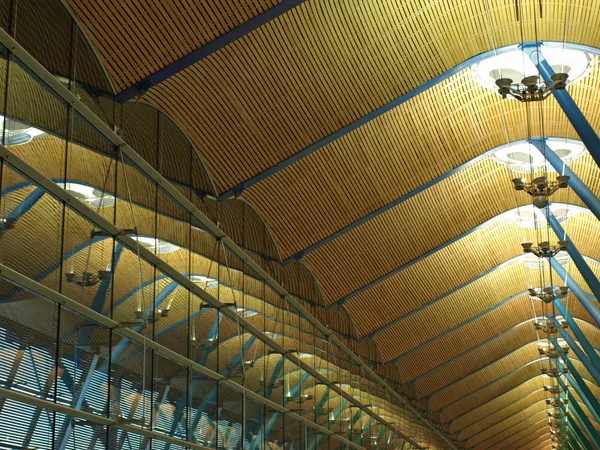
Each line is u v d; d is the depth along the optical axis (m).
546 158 25.38
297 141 19.75
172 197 16.55
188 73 16.34
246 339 20.23
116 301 13.33
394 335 36.38
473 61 20.58
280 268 23.73
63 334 11.57
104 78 14.35
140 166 15.13
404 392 41.34
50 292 11.26
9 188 10.59
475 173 26.86
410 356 40.09
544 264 36.16
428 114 22.59
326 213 23.41
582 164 26.72
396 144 22.83
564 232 30.27
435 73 20.11
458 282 33.06
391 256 27.78
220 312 18.61
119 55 14.48
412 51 19.30
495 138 24.56
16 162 10.75
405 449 40.09
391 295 31.88
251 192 21.31
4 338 10.20
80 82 13.20
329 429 27.45
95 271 12.76
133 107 15.37
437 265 31.84
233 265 19.92
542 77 20.72
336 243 26.36
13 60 11.02
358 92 19.48
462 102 22.84
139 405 13.88
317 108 19.30
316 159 21.73
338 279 27.81
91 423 12.14
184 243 16.83
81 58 13.42
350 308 31.64
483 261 32.81
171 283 15.90
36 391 10.74
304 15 17.12
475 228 28.81
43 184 11.41
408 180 23.94
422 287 32.28
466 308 37.25
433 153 23.73
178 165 17.09
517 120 24.12
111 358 12.96
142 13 14.17
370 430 33.44
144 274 14.58
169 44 14.95
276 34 17.06
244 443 19.45
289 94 18.55
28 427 10.47
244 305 20.30
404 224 27.00
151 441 14.31
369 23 18.11
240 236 20.61
